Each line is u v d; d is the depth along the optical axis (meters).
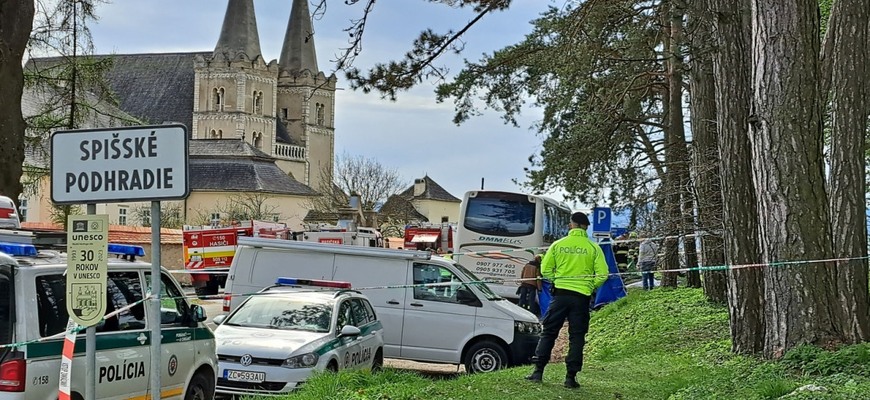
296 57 122.75
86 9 20.50
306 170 120.56
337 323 13.31
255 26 116.31
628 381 11.76
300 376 11.96
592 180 28.20
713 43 13.46
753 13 10.92
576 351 10.98
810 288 10.55
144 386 9.18
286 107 122.00
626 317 20.89
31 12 17.80
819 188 10.66
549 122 28.28
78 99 21.80
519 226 29.80
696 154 19.48
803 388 8.73
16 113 17.50
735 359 12.75
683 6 13.85
